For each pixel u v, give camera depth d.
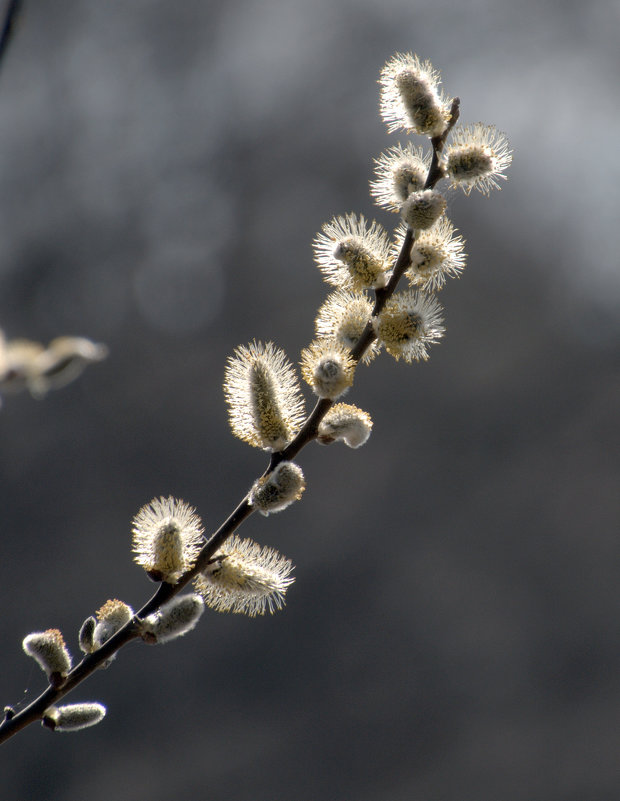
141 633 1.24
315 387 1.25
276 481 1.25
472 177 1.25
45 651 1.24
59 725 1.24
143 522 1.25
